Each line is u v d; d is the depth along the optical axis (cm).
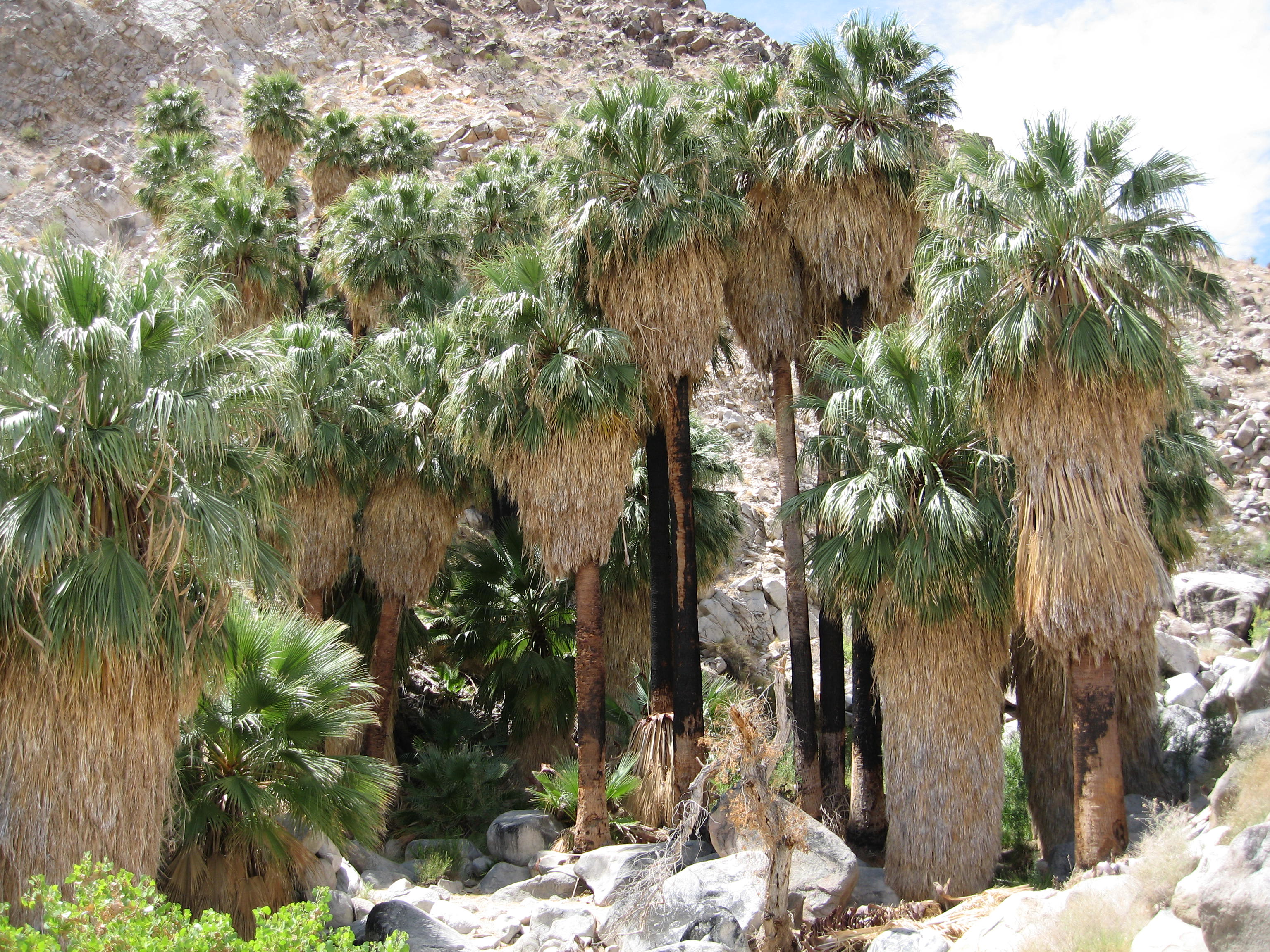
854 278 1532
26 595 784
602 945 1031
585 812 1414
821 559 1317
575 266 1533
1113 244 1100
